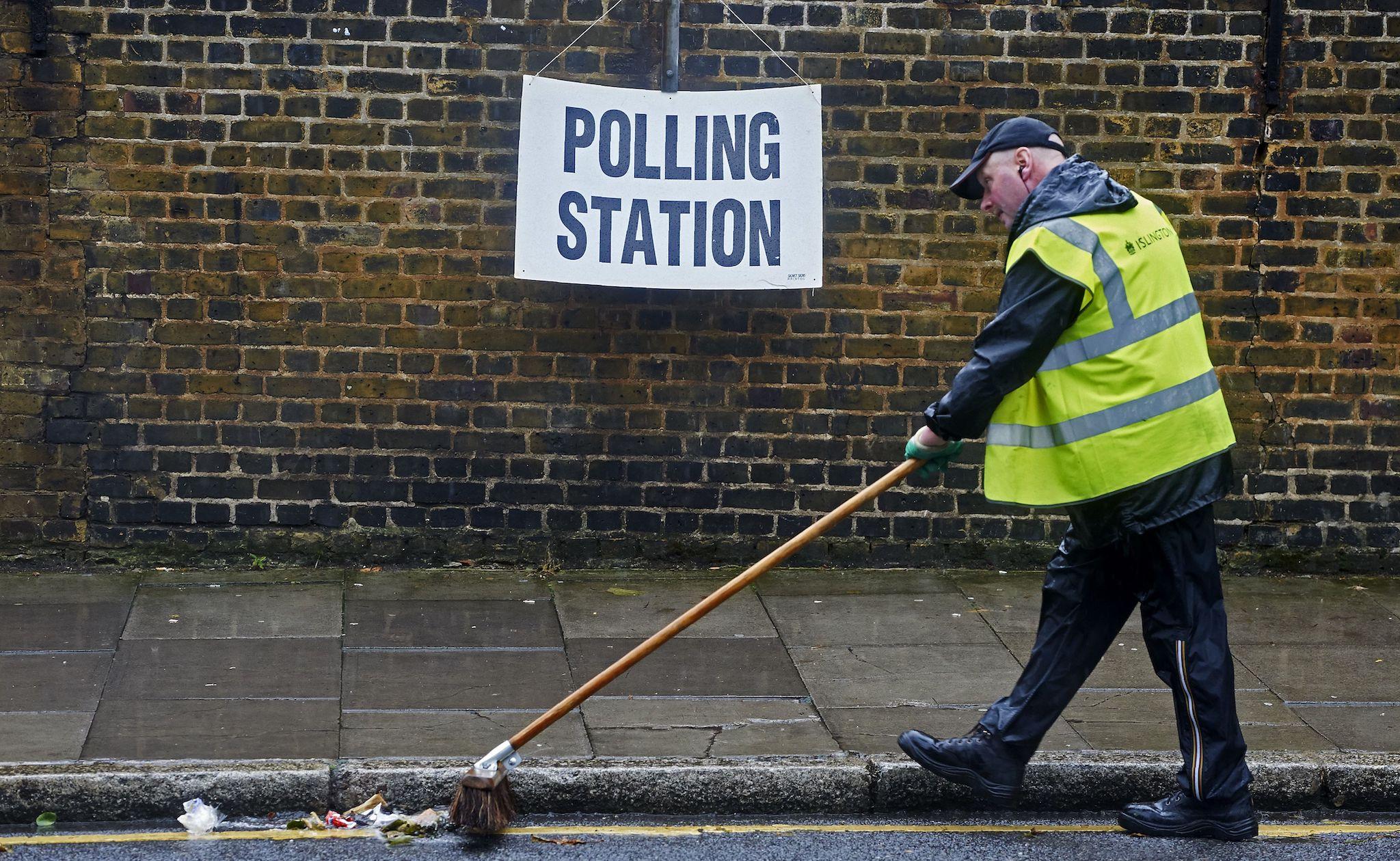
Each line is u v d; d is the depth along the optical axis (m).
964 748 5.96
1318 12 9.30
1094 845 5.83
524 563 9.41
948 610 8.69
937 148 9.28
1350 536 9.61
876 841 5.87
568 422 9.34
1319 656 7.92
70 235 9.01
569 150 8.97
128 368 9.12
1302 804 6.27
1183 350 5.76
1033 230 5.64
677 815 6.14
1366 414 9.52
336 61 9.04
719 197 9.05
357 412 9.24
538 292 9.23
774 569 9.48
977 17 9.23
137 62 8.95
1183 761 5.92
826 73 9.22
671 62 9.07
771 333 9.34
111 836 5.77
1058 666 5.98
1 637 7.75
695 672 7.51
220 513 9.25
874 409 9.42
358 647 7.77
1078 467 5.72
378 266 9.16
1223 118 9.34
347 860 5.55
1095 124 9.33
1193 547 5.75
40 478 9.16
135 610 8.32
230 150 9.03
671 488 9.41
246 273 9.12
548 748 6.38
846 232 9.32
